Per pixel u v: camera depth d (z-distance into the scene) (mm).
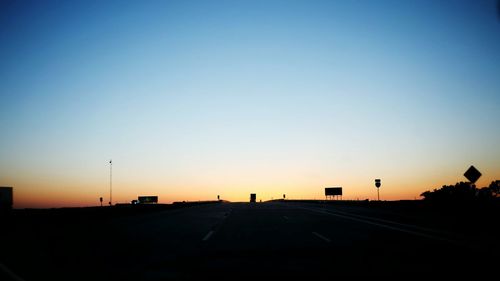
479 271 9297
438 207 28469
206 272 9594
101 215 29797
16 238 16766
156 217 30953
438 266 9914
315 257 11445
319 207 48625
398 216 28766
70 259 11570
